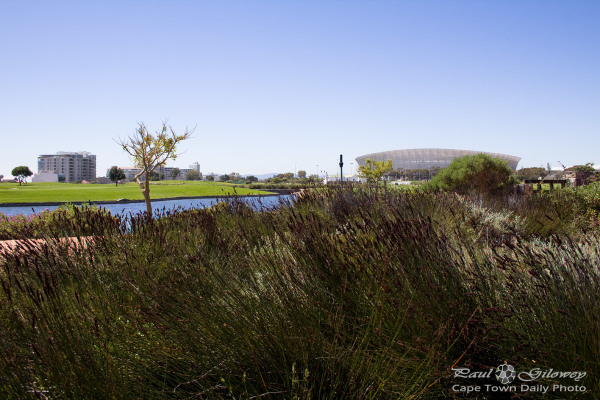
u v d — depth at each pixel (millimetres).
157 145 13062
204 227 4414
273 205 6629
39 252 2734
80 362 1423
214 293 2012
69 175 187625
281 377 1642
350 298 2016
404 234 2328
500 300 1908
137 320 1897
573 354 1563
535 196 8812
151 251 3273
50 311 1617
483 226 3930
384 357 1647
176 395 1591
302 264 2262
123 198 32938
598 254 2109
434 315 1788
